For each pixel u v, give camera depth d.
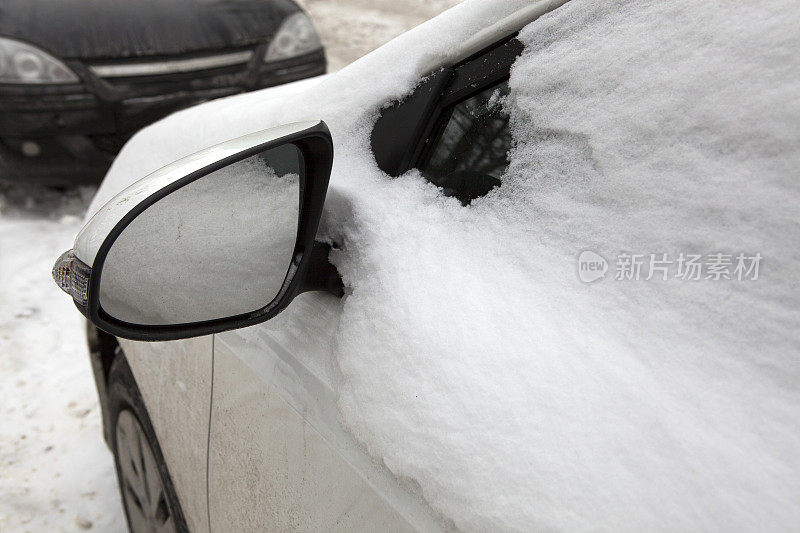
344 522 0.98
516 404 0.81
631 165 0.87
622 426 0.75
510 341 0.87
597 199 0.90
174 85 4.17
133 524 2.26
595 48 0.92
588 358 0.82
